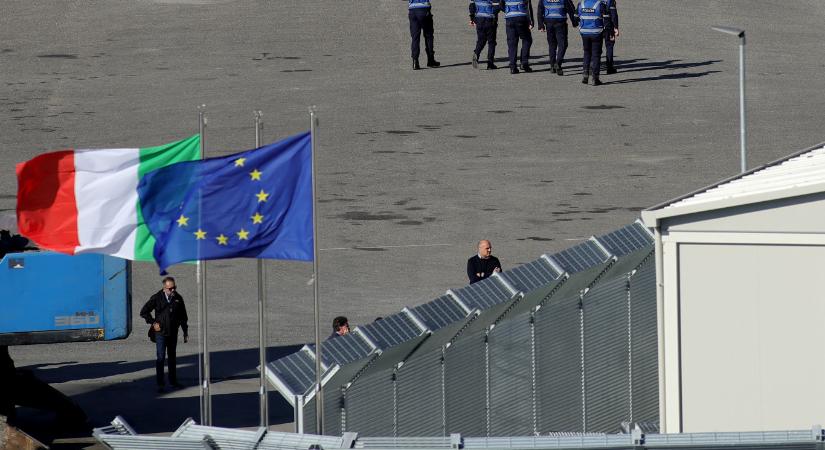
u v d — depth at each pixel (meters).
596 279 61.19
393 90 147.88
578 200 108.44
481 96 144.62
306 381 49.72
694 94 143.88
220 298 90.12
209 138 127.56
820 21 185.12
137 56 166.38
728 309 46.69
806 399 46.09
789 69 156.38
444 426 54.69
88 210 49.44
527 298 57.41
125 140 127.69
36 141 127.81
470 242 99.25
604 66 158.38
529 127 132.00
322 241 100.75
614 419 62.66
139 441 39.56
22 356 80.19
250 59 163.88
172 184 49.34
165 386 72.50
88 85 152.25
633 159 120.31
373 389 51.84
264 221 49.84
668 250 47.31
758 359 46.50
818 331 45.72
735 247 46.44
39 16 190.62
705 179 113.12
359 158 122.81
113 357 79.62
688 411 47.38
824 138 125.50
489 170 118.00
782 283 45.97
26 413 67.62
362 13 190.50
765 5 195.88
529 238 98.94
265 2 198.25
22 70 160.00
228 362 76.88
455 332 54.94
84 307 58.22
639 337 63.59
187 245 49.69
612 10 150.12
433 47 158.62
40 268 57.81
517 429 58.12
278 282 93.25
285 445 39.31
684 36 174.62
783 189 45.84
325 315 85.19
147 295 91.62
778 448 37.53
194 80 153.62
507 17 153.12
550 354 59.38
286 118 135.50
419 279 91.94
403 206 108.69
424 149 125.19
